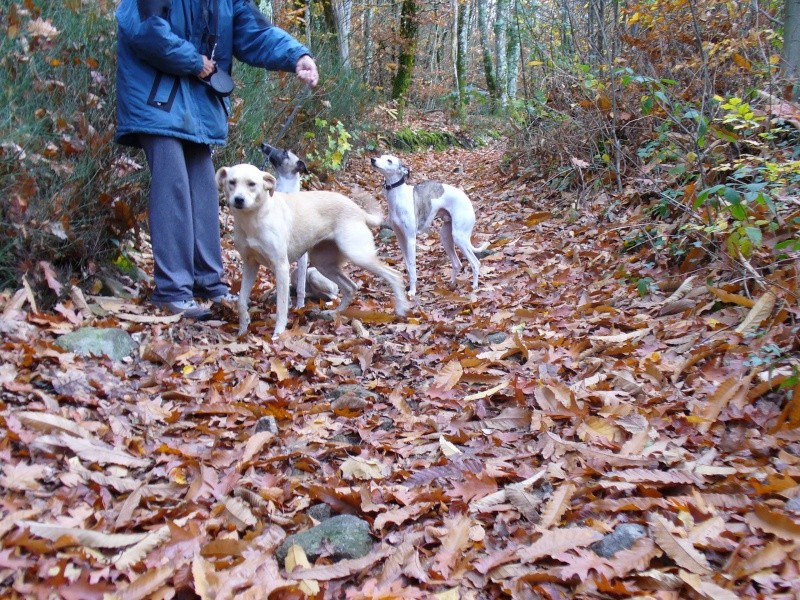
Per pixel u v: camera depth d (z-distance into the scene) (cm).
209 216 461
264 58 463
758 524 215
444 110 2081
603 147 768
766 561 199
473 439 294
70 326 357
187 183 427
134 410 297
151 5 392
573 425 295
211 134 443
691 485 241
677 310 418
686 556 203
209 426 302
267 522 236
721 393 292
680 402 305
